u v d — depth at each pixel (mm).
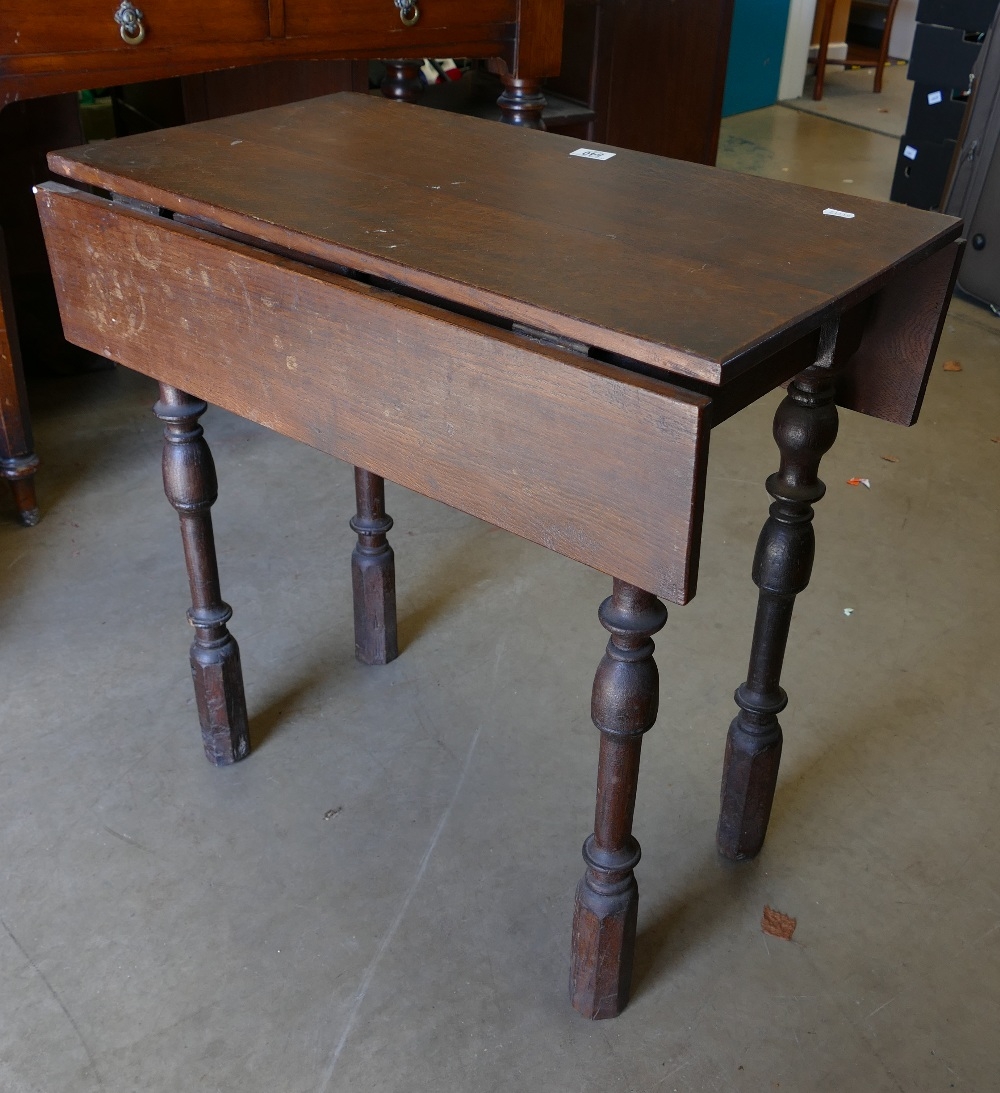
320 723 1808
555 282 1044
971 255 3438
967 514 2404
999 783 1723
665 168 1405
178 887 1521
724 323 960
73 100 2469
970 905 1521
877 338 1280
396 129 1550
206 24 1967
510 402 1029
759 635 1409
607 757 1176
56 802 1646
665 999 1387
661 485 949
